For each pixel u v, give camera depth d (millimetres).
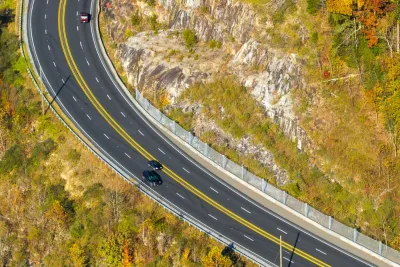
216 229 81938
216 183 88500
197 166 90688
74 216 86438
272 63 93250
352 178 86125
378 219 83125
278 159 88562
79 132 93875
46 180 90750
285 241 81250
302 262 78688
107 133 94250
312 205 85375
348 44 91500
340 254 80250
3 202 90000
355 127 88375
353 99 89812
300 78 91875
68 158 91625
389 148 86625
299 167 88062
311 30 94125
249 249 79688
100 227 83875
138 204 84938
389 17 91125
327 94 90688
